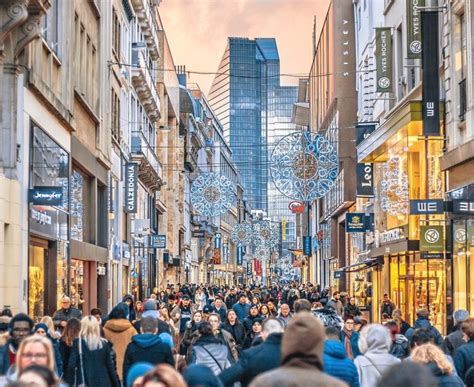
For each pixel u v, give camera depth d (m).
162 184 80.56
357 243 69.00
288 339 7.86
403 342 18.47
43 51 33.03
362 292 64.81
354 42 75.88
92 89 46.84
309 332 7.82
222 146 191.50
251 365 11.05
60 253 36.03
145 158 66.94
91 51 46.25
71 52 38.00
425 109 37.69
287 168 41.44
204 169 147.00
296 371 7.03
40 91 31.09
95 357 15.71
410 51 40.69
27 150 29.88
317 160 41.28
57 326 21.41
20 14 27.02
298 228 166.12
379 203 52.56
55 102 34.25
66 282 37.22
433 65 37.75
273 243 135.50
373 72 60.59
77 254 41.09
